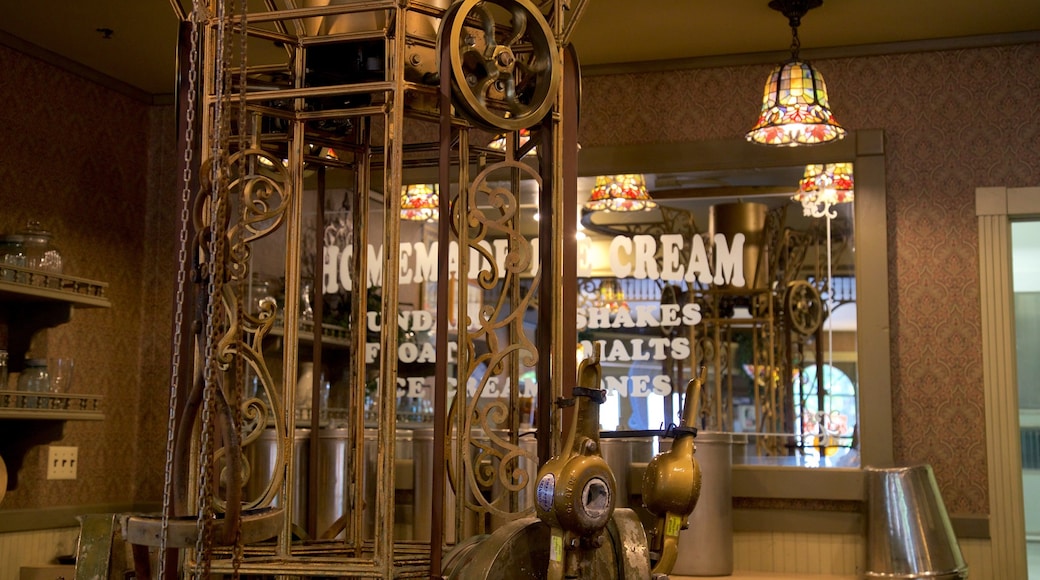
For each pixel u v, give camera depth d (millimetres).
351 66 2355
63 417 3932
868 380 3969
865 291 4008
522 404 4211
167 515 1652
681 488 2051
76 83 4473
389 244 2016
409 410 4336
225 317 2195
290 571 2018
